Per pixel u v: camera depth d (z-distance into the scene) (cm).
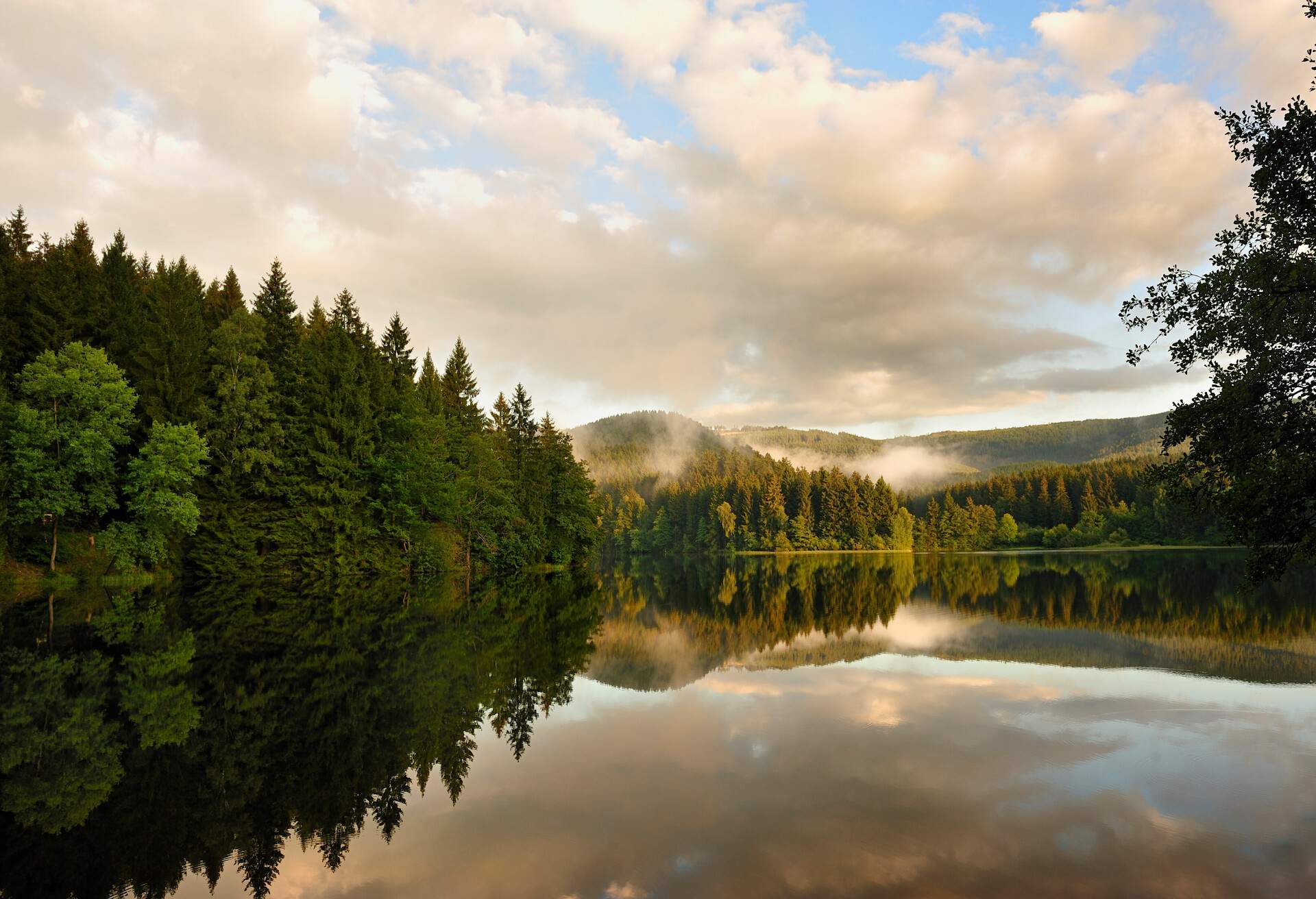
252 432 4159
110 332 4031
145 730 1303
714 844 830
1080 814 916
